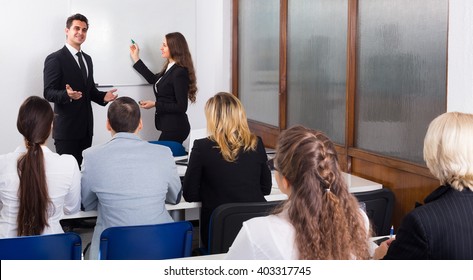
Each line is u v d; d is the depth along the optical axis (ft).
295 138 5.43
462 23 9.33
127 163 9.45
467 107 9.29
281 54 16.66
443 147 5.87
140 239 8.56
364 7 12.69
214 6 19.83
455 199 5.78
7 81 18.13
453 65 9.54
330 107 14.35
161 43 19.69
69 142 17.07
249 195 10.40
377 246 7.90
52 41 18.43
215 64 20.08
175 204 10.48
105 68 19.10
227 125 10.37
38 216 8.70
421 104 10.93
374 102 12.49
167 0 19.58
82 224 16.65
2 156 8.89
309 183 5.25
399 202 11.63
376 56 12.34
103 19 18.90
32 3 18.11
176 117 17.71
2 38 17.94
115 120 9.63
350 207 5.42
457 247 5.67
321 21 14.57
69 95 15.96
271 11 17.39
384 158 11.93
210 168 10.36
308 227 5.20
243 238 5.38
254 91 18.88
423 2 10.73
